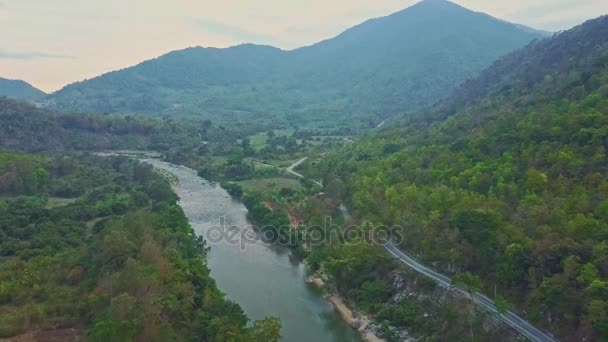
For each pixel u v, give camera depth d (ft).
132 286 276.82
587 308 230.89
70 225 431.84
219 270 418.51
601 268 247.91
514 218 319.68
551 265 270.05
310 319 336.29
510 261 281.74
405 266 347.36
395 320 314.55
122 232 351.05
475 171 416.87
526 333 250.98
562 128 406.62
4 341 250.37
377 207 438.40
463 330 276.82
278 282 397.80
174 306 276.41
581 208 301.84
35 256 352.69
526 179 362.94
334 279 382.22
